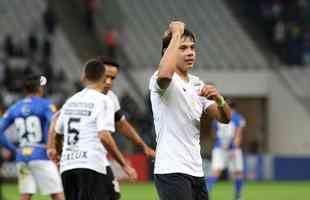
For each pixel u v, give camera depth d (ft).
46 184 117.08
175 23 73.41
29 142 116.57
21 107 116.67
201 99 75.10
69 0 346.54
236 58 340.18
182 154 72.84
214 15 362.12
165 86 71.72
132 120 268.62
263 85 322.14
